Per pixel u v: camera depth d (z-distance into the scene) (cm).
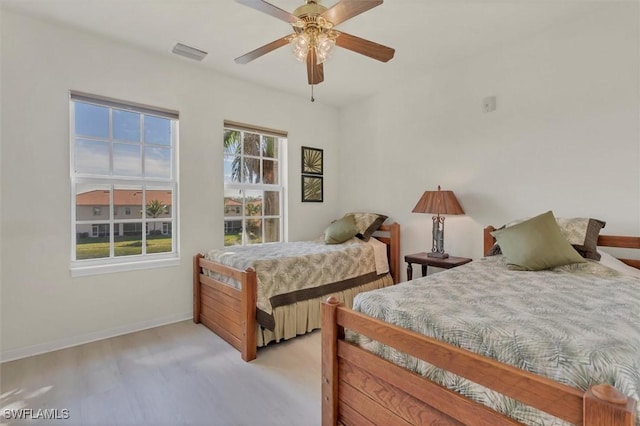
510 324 115
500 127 294
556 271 202
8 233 234
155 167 309
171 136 318
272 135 391
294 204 412
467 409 107
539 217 223
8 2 224
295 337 276
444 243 339
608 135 237
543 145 268
